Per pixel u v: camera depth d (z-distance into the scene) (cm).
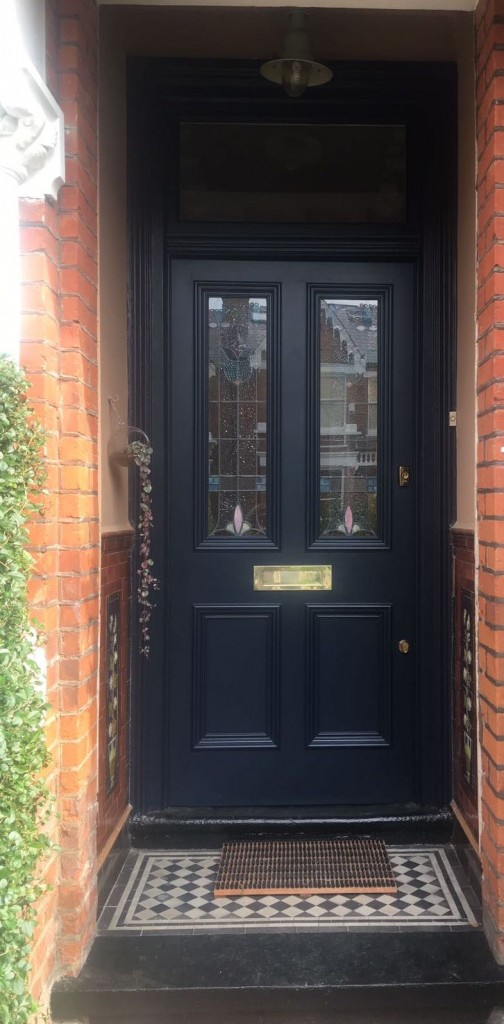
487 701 252
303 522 328
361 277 329
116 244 296
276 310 327
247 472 329
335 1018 234
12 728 175
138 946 248
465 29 292
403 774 329
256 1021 234
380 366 330
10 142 207
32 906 203
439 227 318
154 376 320
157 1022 232
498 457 240
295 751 328
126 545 305
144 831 313
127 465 294
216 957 242
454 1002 231
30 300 218
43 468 205
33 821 189
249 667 328
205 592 327
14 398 190
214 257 325
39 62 215
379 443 329
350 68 315
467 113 291
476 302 269
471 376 287
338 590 329
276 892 277
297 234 322
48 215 223
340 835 316
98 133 264
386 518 329
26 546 216
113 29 288
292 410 328
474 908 269
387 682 329
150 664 320
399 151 329
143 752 318
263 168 329
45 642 214
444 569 318
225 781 327
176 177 324
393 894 279
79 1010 229
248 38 304
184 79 316
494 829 244
